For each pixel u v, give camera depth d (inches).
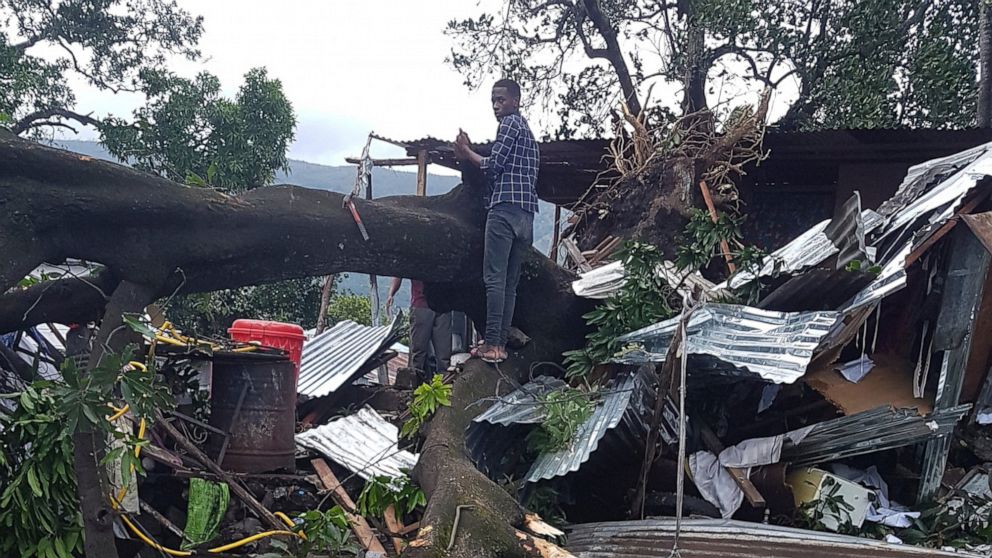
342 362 331.9
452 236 211.2
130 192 161.2
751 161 328.2
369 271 204.5
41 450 147.9
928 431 163.8
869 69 403.9
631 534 154.4
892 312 205.9
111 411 133.3
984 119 406.0
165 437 205.0
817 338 158.6
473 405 193.0
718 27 406.3
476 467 172.6
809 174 355.9
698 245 203.9
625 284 211.6
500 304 205.5
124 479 137.9
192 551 167.2
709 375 179.3
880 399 185.6
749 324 178.2
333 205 193.9
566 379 224.1
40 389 156.3
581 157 350.3
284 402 213.2
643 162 306.7
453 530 132.6
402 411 290.2
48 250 156.6
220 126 533.3
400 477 187.6
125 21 590.2
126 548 173.0
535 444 182.1
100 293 173.3
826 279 184.2
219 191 178.9
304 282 566.9
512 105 206.1
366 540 184.5
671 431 181.8
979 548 154.1
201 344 201.2
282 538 174.4
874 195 327.0
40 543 149.7
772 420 189.5
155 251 165.9
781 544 139.9
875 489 178.7
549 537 142.4
